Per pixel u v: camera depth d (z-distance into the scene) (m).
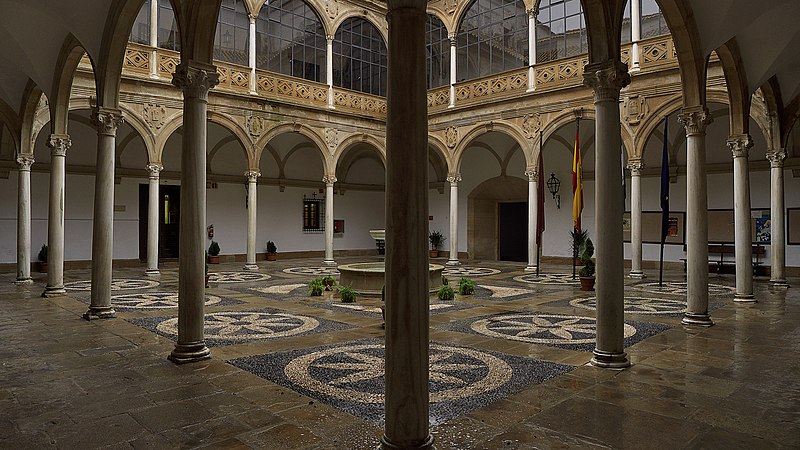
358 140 24.14
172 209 23.78
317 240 28.52
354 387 5.79
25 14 10.51
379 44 26.22
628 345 7.82
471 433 4.50
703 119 9.23
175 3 7.28
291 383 5.93
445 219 28.92
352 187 29.84
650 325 9.37
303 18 23.30
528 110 20.45
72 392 5.58
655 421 4.78
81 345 7.73
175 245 23.91
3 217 19.45
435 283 13.80
